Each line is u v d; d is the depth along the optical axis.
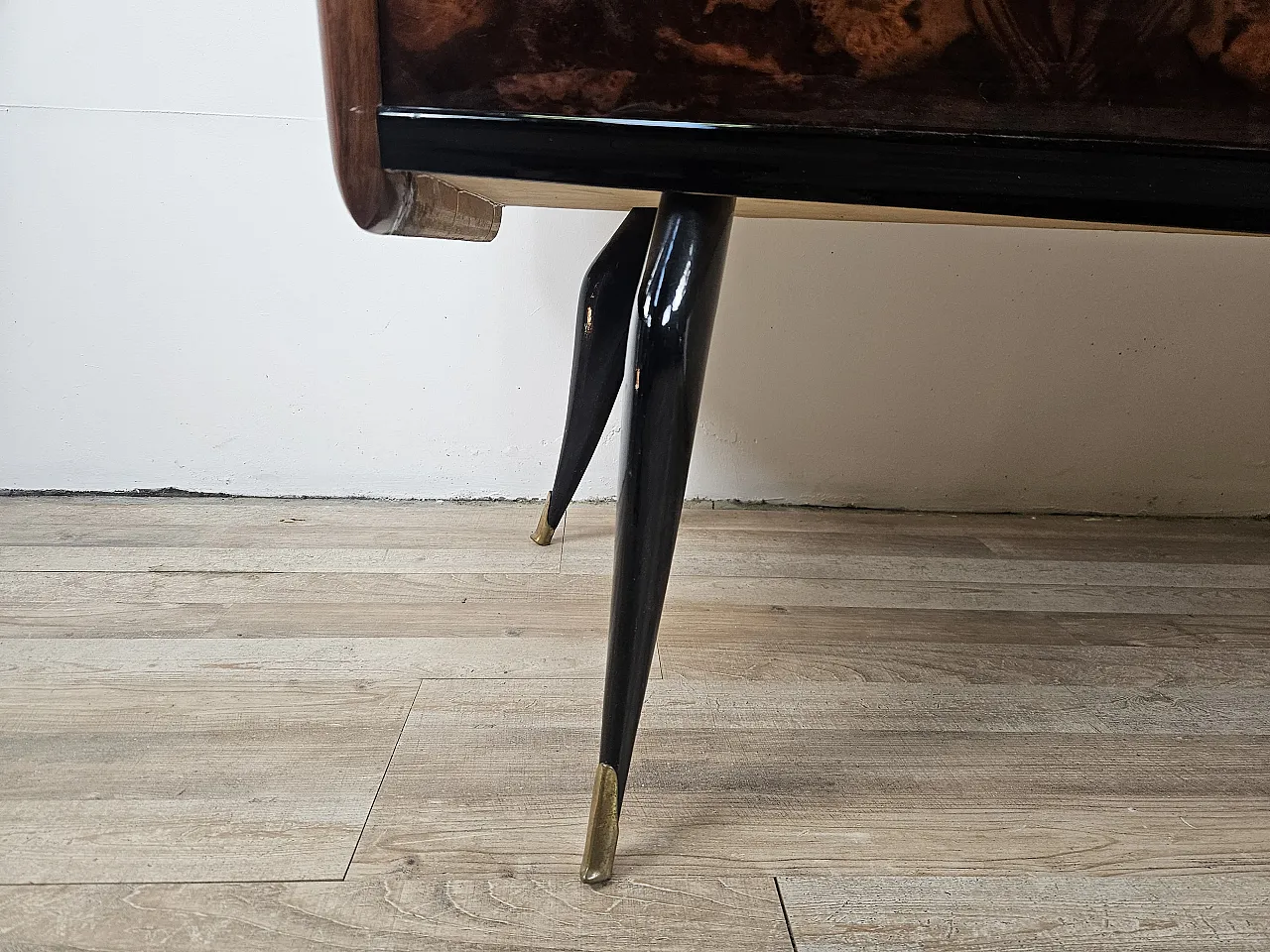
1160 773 0.58
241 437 1.09
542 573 0.90
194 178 1.02
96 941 0.41
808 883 0.46
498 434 1.12
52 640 0.72
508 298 1.08
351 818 0.50
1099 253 1.10
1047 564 0.98
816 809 0.53
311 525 1.03
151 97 0.99
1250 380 1.14
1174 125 0.40
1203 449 1.16
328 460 1.11
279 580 0.86
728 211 0.45
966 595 0.89
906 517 1.15
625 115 0.40
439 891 0.45
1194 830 0.52
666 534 0.44
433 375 1.09
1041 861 0.49
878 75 0.39
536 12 0.39
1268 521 1.17
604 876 0.45
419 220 0.48
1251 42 0.39
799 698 0.66
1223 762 0.59
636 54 0.39
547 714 0.62
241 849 0.47
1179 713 0.66
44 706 0.61
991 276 1.10
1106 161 0.40
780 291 1.10
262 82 1.00
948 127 0.40
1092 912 0.45
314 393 1.09
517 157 0.41
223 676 0.66
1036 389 1.14
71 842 0.47
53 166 1.00
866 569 0.95
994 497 1.17
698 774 0.56
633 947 0.42
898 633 0.79
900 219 0.65
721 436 1.14
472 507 1.12
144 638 0.73
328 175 1.03
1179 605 0.87
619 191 0.55
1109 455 1.16
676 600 0.85
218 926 0.42
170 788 0.52
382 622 0.77
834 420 1.14
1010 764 0.58
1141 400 1.15
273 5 0.98
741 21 0.39
